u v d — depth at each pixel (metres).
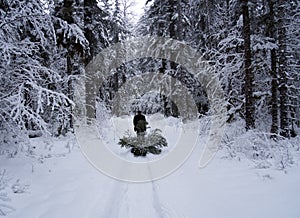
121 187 6.36
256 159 8.16
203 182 6.39
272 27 11.30
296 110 14.27
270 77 12.28
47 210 4.84
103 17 17.36
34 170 7.34
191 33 20.50
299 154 8.53
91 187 6.20
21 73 7.45
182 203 5.21
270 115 13.35
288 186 5.58
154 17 21.30
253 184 5.90
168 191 5.97
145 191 6.05
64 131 14.15
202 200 5.26
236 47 12.84
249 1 11.02
